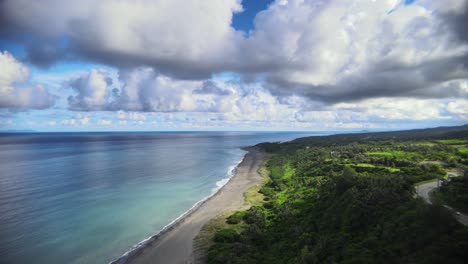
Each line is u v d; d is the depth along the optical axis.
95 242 49.75
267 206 68.50
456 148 117.62
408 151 122.50
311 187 78.81
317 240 41.94
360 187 56.09
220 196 80.00
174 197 80.38
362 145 173.75
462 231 29.72
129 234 53.59
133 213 65.62
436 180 61.97
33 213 63.62
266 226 54.72
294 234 46.94
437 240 29.52
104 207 69.50
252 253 42.38
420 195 48.56
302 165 123.06
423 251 28.77
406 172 73.31
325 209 54.97
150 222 60.06
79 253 45.62
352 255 33.47
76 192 82.94
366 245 35.09
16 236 51.53
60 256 44.53
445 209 33.19
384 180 57.19
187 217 61.69
